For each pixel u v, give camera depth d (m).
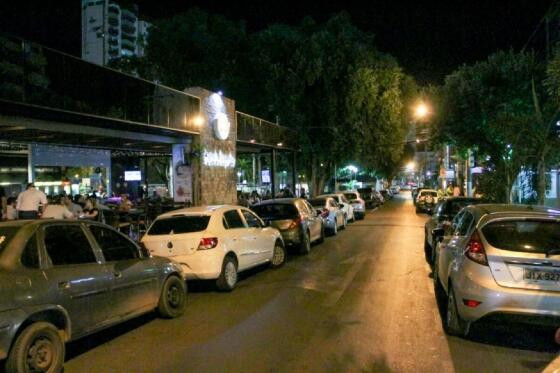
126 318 7.11
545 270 6.24
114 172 35.31
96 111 12.88
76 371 5.97
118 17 97.19
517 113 22.20
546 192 20.47
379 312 8.33
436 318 7.96
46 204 13.52
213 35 35.16
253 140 23.92
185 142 18.81
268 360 6.13
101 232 7.11
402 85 37.47
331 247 17.09
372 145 35.25
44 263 5.90
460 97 24.62
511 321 6.28
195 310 8.80
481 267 6.46
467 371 5.74
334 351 6.43
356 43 34.00
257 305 9.04
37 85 11.16
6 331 5.16
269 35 34.28
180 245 10.04
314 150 34.66
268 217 15.20
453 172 48.41
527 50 24.53
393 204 52.50
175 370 5.88
